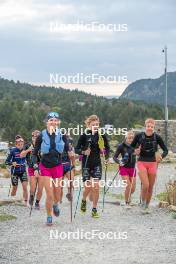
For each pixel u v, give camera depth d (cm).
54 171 1205
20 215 1362
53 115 1200
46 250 966
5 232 1132
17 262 877
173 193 1543
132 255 927
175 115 17200
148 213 1370
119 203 1627
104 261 883
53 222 1254
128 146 1526
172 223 1241
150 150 1392
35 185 1485
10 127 16688
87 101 18325
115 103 16888
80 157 1382
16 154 1647
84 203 1385
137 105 16962
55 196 1243
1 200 1574
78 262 877
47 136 1195
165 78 5453
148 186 1403
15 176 1661
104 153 1322
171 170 3472
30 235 1099
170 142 5325
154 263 868
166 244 1018
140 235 1104
